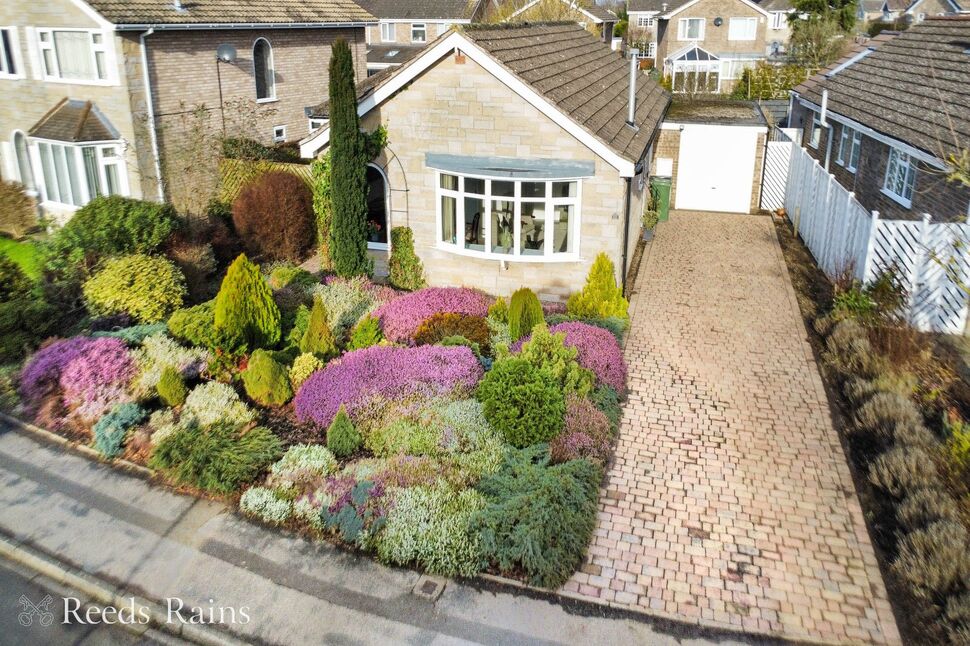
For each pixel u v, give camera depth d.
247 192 20.47
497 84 15.88
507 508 9.46
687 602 8.71
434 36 52.06
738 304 17.25
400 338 14.54
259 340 13.94
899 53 24.42
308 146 18.08
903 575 8.88
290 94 28.23
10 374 13.89
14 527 10.24
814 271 19.48
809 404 12.88
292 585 9.10
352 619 8.55
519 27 19.23
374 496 9.95
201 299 17.67
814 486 10.70
